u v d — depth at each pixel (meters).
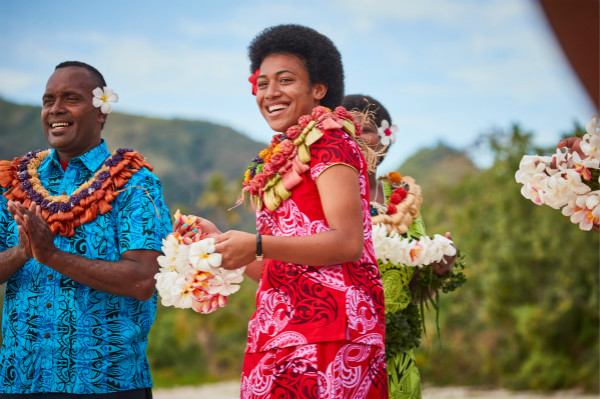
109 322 3.10
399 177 4.52
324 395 2.41
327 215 2.48
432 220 25.97
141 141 111.69
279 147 2.65
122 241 3.20
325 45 2.81
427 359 23.16
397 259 3.99
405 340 4.05
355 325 2.47
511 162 23.75
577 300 21.58
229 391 26.56
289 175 2.58
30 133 107.31
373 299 2.60
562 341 21.56
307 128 2.58
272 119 2.79
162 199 3.35
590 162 2.85
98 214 3.23
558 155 2.96
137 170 3.32
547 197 2.92
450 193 27.14
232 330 31.55
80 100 3.36
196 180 104.50
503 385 21.77
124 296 3.09
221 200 39.56
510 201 22.95
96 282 2.99
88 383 3.03
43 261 2.94
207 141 113.00
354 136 2.72
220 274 2.52
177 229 2.79
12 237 3.33
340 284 2.50
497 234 22.75
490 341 22.41
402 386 4.02
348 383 2.45
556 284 21.70
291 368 2.47
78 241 3.19
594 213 2.85
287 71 2.75
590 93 0.51
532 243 21.97
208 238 2.49
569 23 0.51
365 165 2.69
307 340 2.46
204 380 29.86
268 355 2.54
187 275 2.54
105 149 3.46
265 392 2.52
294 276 2.54
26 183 3.33
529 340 21.59
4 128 107.19
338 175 2.50
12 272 3.07
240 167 108.12
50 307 3.09
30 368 3.06
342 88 2.89
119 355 3.09
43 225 2.97
